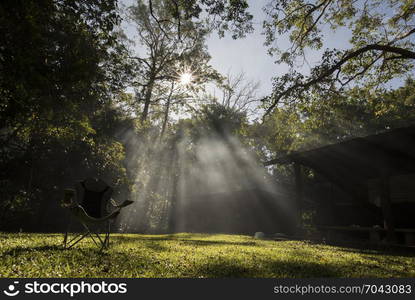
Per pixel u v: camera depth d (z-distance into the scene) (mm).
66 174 19609
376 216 16594
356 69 17688
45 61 9516
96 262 3994
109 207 5766
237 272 4004
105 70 15141
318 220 19766
